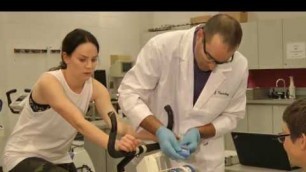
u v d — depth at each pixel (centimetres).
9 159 183
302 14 603
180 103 200
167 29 685
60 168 179
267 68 582
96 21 639
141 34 713
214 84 196
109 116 168
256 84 639
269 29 573
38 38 558
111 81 645
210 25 169
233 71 199
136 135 186
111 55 655
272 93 620
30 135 182
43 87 172
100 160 427
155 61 199
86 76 173
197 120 201
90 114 329
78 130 168
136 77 203
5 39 523
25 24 543
